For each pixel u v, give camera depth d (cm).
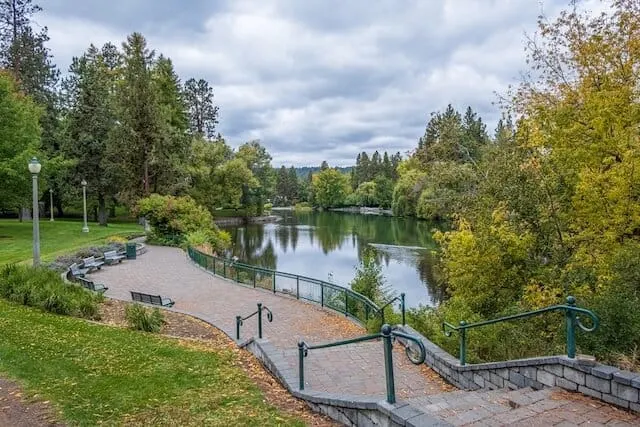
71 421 524
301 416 548
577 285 1070
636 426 404
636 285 764
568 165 1184
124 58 3984
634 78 1124
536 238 1305
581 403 459
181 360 797
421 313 1231
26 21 4212
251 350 891
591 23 1183
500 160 1506
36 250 1581
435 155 3138
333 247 4184
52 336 888
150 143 3944
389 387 438
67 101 4644
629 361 544
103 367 723
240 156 6538
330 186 10900
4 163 2727
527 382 550
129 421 525
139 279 1920
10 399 581
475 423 424
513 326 860
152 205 3306
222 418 533
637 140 1063
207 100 7225
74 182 4050
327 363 781
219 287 1753
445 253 1544
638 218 1020
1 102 2783
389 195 9388
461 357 679
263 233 5425
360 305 1326
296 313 1346
